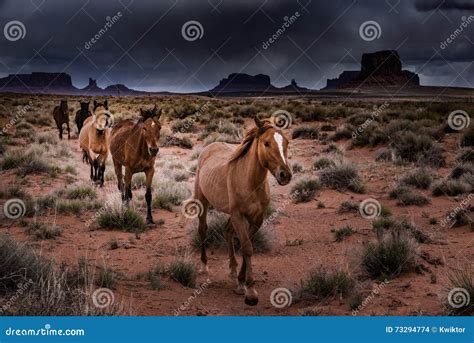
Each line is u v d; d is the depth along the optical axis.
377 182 15.77
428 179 14.79
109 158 22.09
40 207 12.17
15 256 6.67
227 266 8.55
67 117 29.19
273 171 6.16
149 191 11.59
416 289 6.86
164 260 8.59
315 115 35.97
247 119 38.22
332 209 12.45
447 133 24.22
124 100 78.69
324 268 7.47
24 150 21.41
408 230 9.41
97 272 7.47
